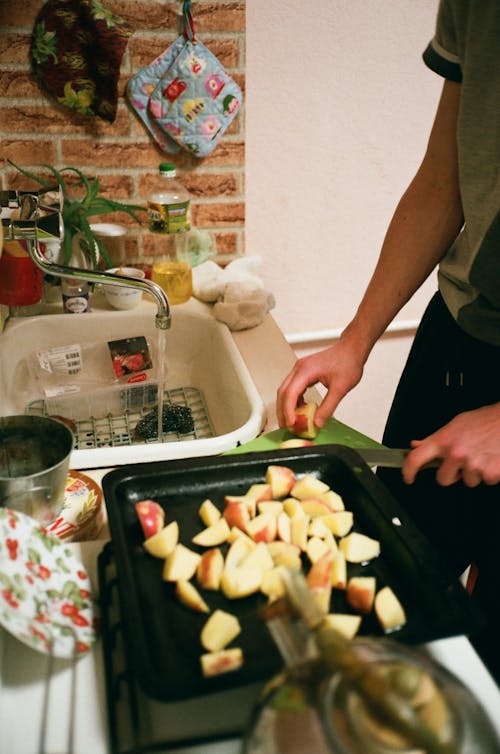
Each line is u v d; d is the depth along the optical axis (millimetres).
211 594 653
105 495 725
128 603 589
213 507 737
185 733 555
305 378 991
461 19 907
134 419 1278
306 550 693
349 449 832
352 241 1752
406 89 1584
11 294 1258
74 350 1336
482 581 1075
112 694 561
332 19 1451
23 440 764
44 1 1206
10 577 591
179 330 1399
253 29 1417
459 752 367
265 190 1615
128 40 1256
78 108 1309
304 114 1545
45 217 928
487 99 880
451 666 608
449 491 1135
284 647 445
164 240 1480
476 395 1070
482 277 953
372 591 630
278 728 403
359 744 371
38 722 553
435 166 1042
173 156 1419
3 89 1271
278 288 1773
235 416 1163
